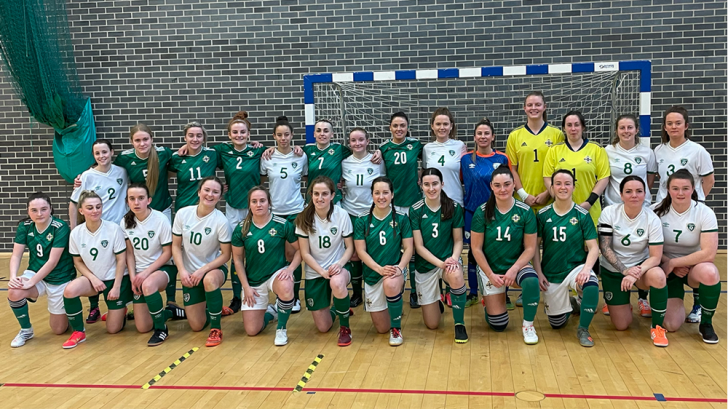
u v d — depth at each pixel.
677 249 3.54
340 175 4.46
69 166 6.57
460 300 3.53
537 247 3.68
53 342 3.71
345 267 3.70
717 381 2.79
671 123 4.03
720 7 5.84
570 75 5.96
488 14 6.16
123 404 2.71
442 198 3.61
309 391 2.80
